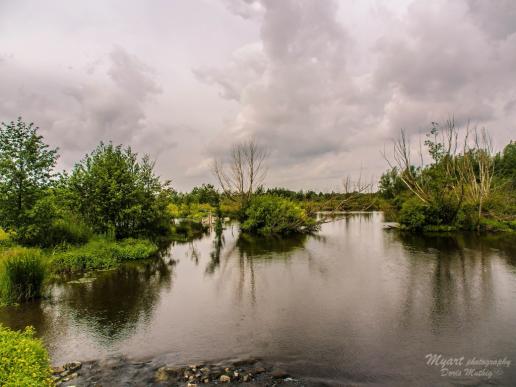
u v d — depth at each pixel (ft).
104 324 29.91
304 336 26.78
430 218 101.19
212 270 52.06
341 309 33.12
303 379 20.33
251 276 47.83
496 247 67.51
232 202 124.88
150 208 80.64
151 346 25.38
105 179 70.90
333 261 57.82
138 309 33.88
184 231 105.50
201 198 200.85
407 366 21.89
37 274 37.17
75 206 69.46
